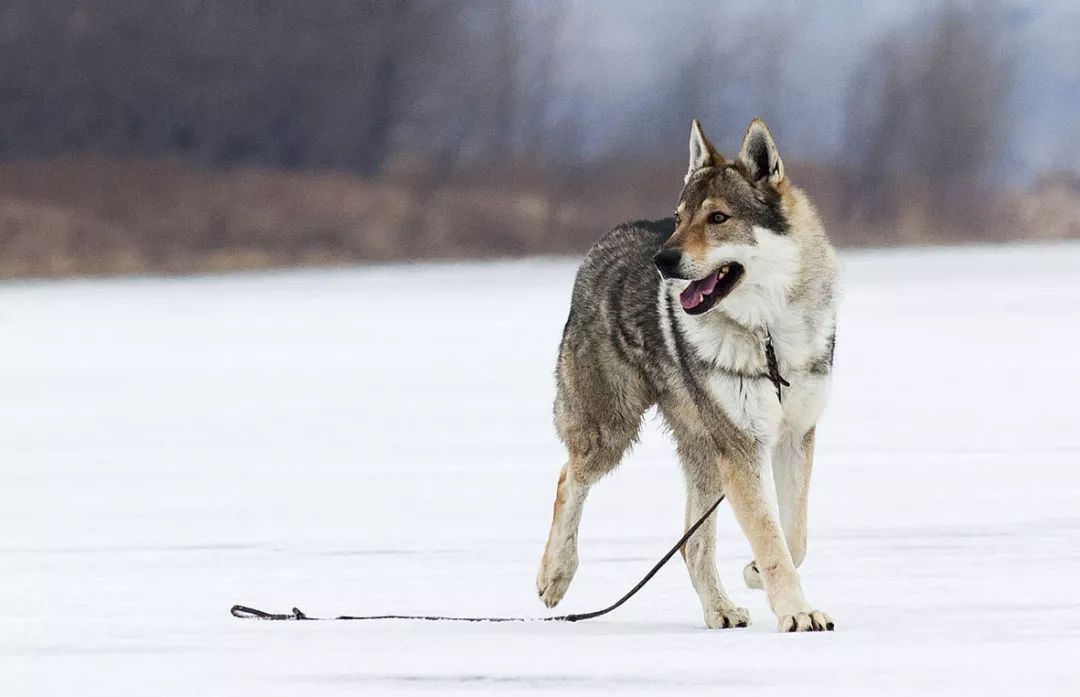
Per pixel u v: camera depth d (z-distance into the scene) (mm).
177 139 150875
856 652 16672
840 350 53000
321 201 140250
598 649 17359
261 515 27094
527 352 54844
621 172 156750
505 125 158250
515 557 23328
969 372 46094
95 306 82250
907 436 34438
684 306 19234
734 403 19109
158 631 18625
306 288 94750
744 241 19250
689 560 19500
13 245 123688
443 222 142250
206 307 79875
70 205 132625
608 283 21594
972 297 74938
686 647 17344
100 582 21734
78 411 42375
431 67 157625
